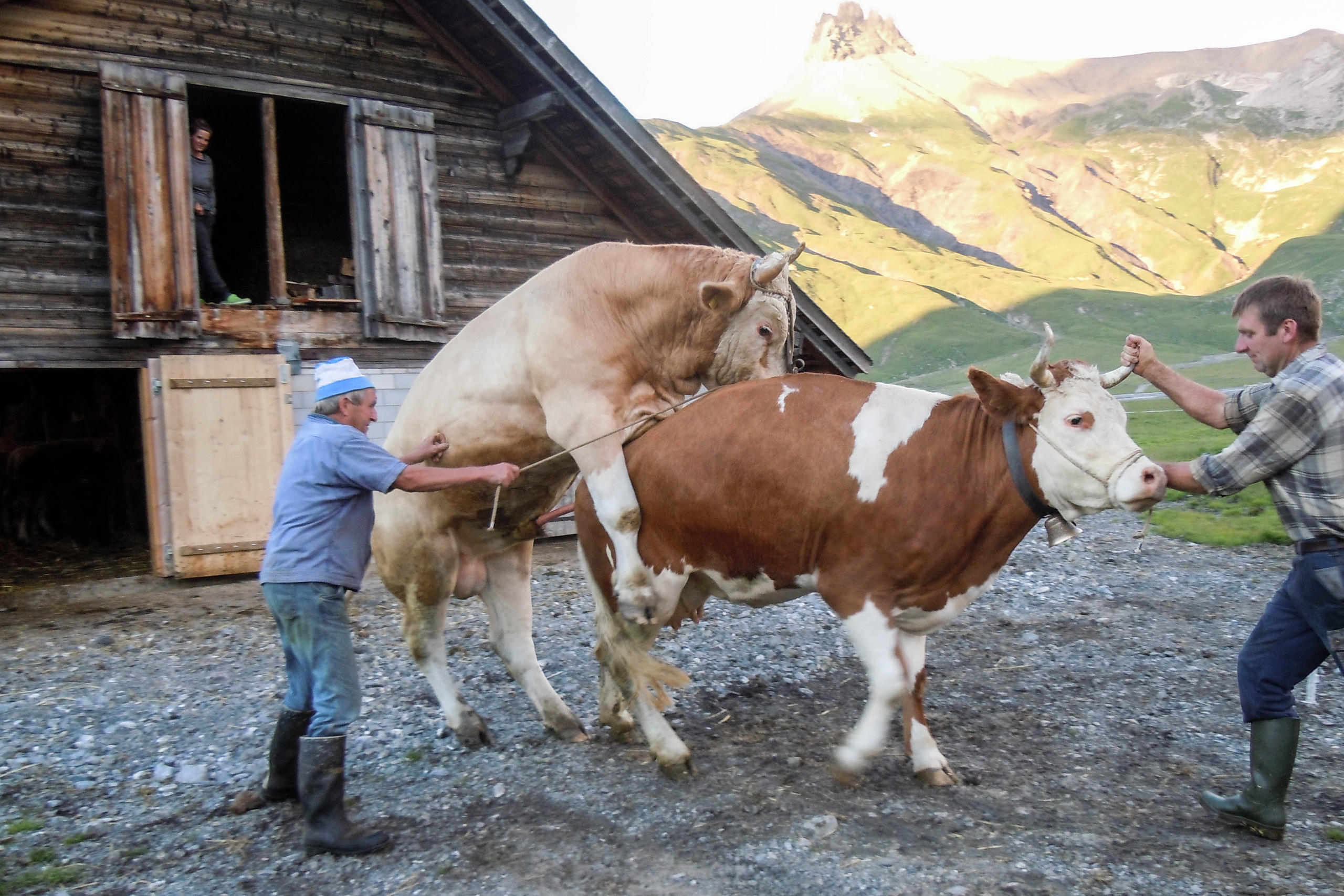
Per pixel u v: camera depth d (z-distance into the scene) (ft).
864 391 14.39
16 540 37.01
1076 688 19.21
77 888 12.59
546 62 31.89
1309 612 11.91
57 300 28.48
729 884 12.05
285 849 13.55
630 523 14.92
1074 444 12.85
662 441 14.87
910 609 14.05
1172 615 24.66
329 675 13.51
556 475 16.62
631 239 37.73
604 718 16.97
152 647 23.88
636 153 33.24
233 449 30.27
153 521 30.09
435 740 17.25
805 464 13.91
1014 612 25.09
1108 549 32.73
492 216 34.91
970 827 13.25
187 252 29.35
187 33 29.60
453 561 17.12
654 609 15.06
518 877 12.46
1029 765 15.42
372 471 13.71
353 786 15.46
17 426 38.63
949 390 208.64
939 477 13.56
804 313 35.76
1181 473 12.58
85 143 28.63
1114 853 12.45
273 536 13.80
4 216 27.73
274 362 30.68
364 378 14.61
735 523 14.30
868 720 13.73
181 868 13.10
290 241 41.24
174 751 17.20
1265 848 12.53
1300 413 11.68
